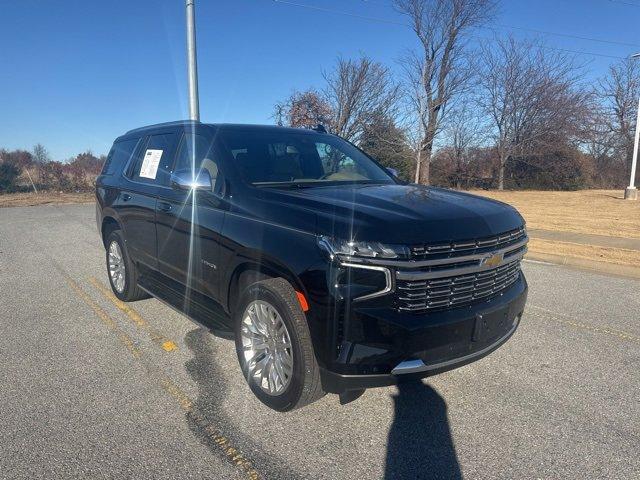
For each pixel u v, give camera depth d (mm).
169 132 4969
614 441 3070
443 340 2959
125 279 5559
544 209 16781
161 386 3721
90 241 10359
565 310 5629
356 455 2920
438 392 3670
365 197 3422
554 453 2947
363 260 2799
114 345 4496
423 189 3998
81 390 3652
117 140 6281
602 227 12102
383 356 2850
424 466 2826
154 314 5352
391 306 2871
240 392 3635
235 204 3680
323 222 2992
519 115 30594
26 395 3574
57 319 5203
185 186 3768
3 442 3008
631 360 4262
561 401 3555
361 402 3518
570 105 30125
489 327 3195
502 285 3430
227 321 3871
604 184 34406
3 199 22281
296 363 3086
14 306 5664
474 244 3066
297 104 27641
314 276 2914
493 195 24938
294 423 3242
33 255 8773
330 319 2857
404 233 2855
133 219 5145
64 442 3012
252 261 3381
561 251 8891
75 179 26297
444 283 2982
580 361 4234
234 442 3033
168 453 2918
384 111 27328
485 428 3209
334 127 27391
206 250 3896
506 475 2750
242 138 4305
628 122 37656
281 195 3469
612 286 6715
